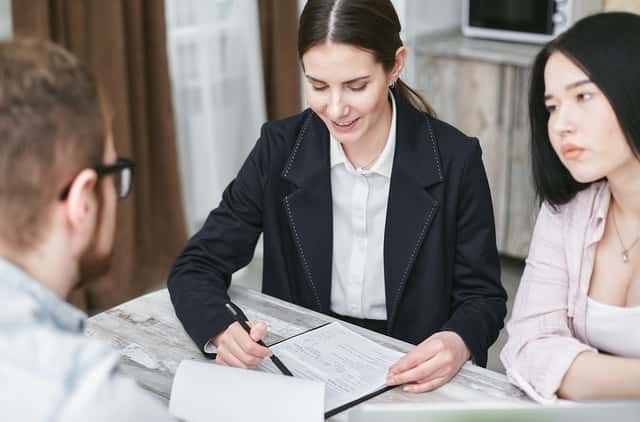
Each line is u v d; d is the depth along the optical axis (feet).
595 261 4.63
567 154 4.12
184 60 10.50
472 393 4.25
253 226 5.63
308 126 5.47
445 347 4.47
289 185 5.47
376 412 2.89
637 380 4.02
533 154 4.68
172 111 10.06
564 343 4.31
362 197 5.30
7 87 2.56
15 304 2.51
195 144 10.91
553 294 4.68
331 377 4.35
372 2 4.64
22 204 2.60
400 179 5.23
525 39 10.49
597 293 4.61
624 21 3.96
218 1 10.61
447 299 5.40
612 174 4.32
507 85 10.23
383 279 5.44
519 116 10.25
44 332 2.48
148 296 5.42
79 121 2.66
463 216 5.29
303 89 11.44
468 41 10.85
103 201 2.85
